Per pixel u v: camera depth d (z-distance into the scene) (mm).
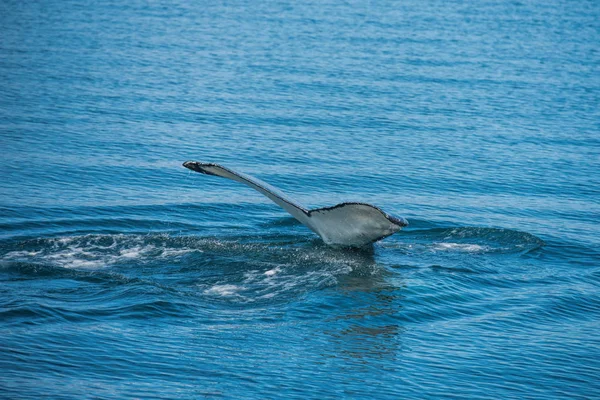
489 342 19000
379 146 43750
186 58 69312
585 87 64688
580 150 44656
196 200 32125
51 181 34219
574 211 33156
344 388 16297
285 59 70625
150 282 20750
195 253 23438
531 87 63531
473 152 43250
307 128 47188
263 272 22000
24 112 47656
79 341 17453
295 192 35281
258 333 18375
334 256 23438
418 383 16734
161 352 17250
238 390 15922
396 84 61875
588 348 19078
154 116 48344
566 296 22266
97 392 15422
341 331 18781
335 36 86125
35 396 15102
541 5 133000
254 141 43625
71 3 109000
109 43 75938
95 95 53469
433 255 24625
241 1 119312
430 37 89000
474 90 61156
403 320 19672
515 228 29969
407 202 33938
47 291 20062
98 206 30453
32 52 69312
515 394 16641
